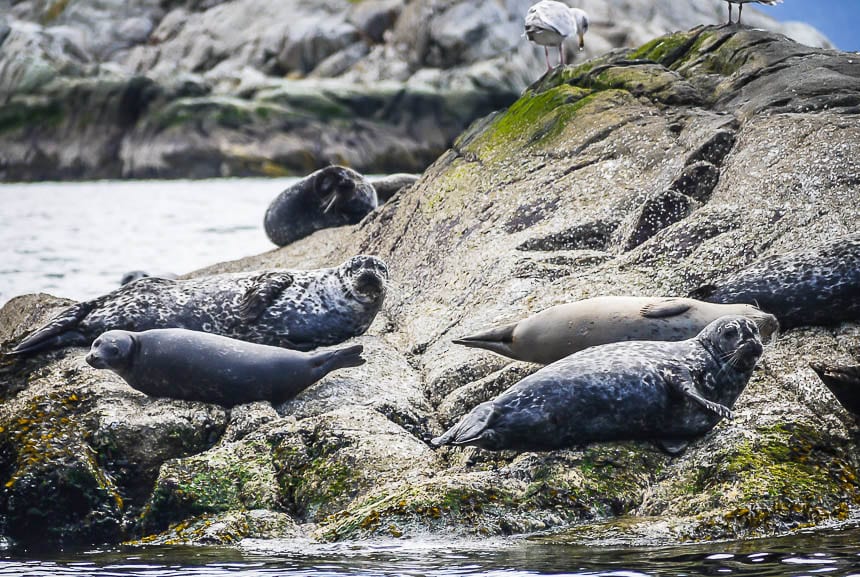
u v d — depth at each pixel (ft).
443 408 100.48
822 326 100.78
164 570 72.18
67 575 72.90
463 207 142.00
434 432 98.22
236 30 626.23
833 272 99.60
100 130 543.39
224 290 117.08
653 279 110.32
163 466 89.97
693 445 85.76
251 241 262.06
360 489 86.63
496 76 568.00
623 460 84.38
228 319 114.83
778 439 84.02
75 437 93.71
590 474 82.94
